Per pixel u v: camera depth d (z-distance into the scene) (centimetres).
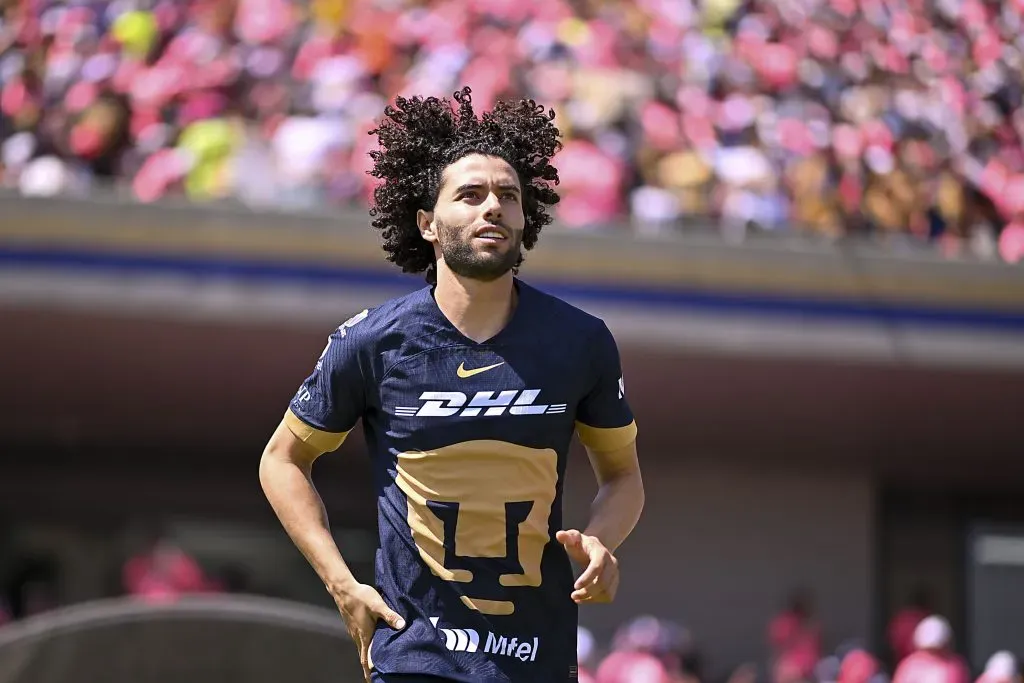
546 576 1105
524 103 1204
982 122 4491
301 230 3384
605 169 3669
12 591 4403
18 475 4428
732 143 3966
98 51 3950
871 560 4562
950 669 3478
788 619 4172
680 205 3719
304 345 3553
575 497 4062
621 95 3844
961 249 3719
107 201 3334
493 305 1120
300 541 1139
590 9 4275
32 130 3888
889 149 4116
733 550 4497
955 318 3681
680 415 4175
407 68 3997
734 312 3588
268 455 1165
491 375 1109
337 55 3969
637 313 3544
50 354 3672
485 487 1093
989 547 4922
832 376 3788
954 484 4838
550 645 1099
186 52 3922
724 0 4381
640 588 4444
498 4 4153
